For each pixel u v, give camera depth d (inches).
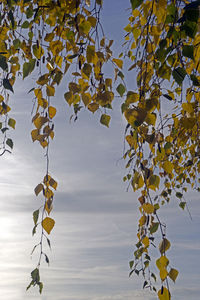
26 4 68.7
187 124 48.8
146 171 53.4
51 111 58.1
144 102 49.3
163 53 43.1
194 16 35.6
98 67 59.1
